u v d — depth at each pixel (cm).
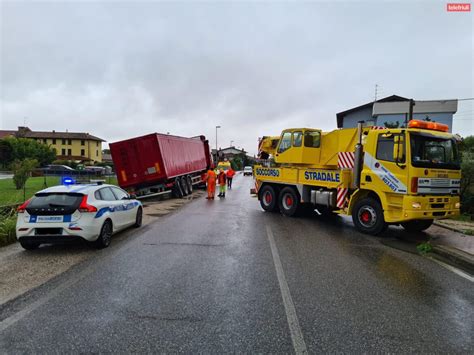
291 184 1221
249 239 822
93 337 348
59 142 7606
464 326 384
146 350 324
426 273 578
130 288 488
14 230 791
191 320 387
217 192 2316
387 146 866
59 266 595
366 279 539
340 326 378
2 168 4859
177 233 888
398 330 371
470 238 864
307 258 657
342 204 1006
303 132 1182
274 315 402
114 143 1653
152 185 1700
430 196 830
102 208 729
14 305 428
